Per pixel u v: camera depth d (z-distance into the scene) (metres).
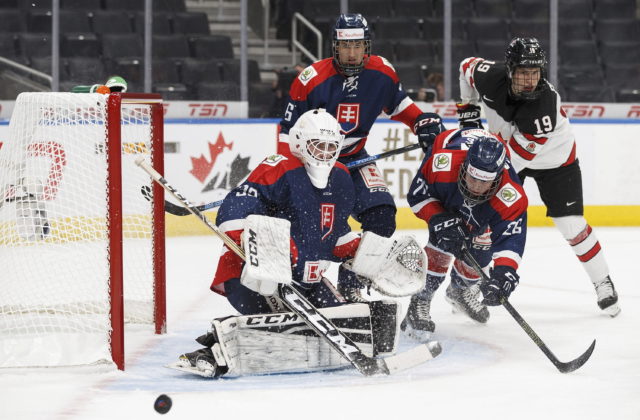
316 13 20.70
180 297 10.80
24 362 6.93
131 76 18.81
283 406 5.81
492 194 7.57
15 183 7.85
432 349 7.16
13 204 7.87
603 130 18.23
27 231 7.97
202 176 17.11
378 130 17.58
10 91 17.94
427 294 8.38
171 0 20.06
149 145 8.83
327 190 7.10
